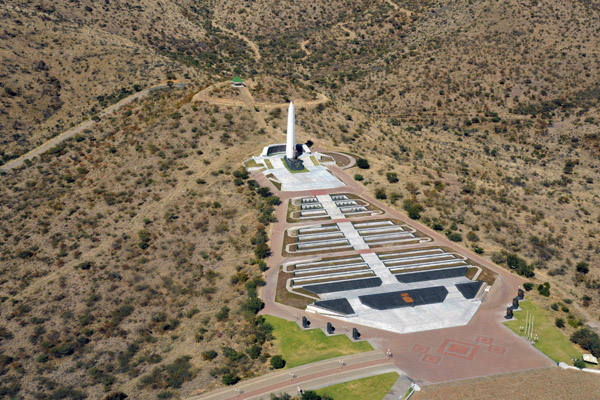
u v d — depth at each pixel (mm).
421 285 88188
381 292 85875
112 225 106875
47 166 130375
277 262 93938
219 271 92750
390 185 122750
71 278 92375
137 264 95000
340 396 62906
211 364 71000
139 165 125812
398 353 71750
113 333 79625
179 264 95062
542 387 65000
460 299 84750
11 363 73875
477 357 71312
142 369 71938
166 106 149000
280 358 69438
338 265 93312
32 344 78000
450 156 152875
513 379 66812
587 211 120000
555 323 79812
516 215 114938
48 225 107750
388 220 108438
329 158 133875
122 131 140625
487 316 80938
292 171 126312
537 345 74500
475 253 98938
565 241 106062
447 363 69812
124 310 84188
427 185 124250
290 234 102000
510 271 93750
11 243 102688
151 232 103438
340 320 79375
